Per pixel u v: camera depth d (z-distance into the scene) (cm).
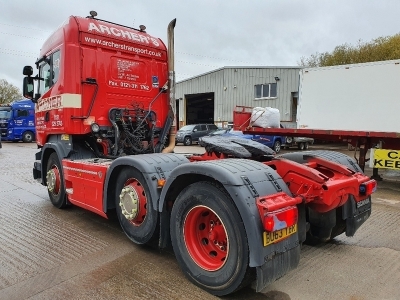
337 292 295
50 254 377
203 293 291
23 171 1039
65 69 513
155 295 287
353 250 394
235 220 262
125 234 445
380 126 973
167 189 326
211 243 306
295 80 2464
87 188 459
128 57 574
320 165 376
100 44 540
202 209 297
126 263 353
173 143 625
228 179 262
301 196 300
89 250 389
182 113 3306
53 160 581
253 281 277
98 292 292
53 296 285
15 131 2581
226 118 2845
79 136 545
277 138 1820
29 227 477
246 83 2709
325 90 1084
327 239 413
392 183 862
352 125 1030
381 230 469
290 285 308
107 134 547
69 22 518
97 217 530
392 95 946
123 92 566
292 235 275
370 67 982
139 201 371
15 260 359
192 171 291
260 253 247
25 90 633
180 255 316
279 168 339
